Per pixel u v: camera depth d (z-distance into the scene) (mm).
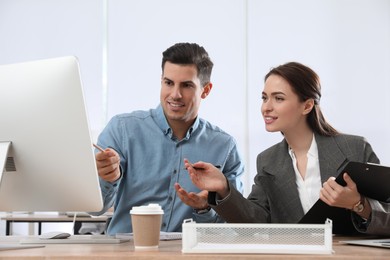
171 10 6324
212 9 6281
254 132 6125
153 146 2510
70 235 1818
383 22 6098
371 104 6074
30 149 1624
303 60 6160
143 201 2477
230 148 2615
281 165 2314
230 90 6199
